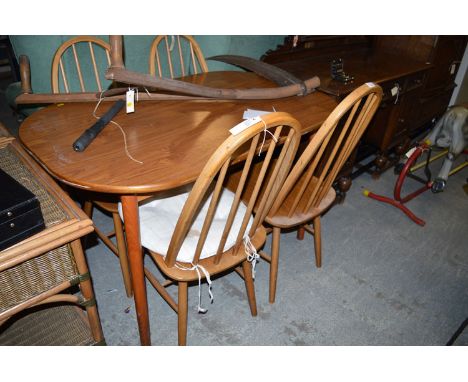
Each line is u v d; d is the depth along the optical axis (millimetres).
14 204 825
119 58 1188
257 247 1230
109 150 1077
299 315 1543
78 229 927
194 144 1138
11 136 1229
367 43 2500
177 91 1323
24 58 1341
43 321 1296
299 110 1441
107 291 1581
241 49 2154
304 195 1481
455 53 2551
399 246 1949
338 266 1796
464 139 2180
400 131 2408
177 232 995
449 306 1636
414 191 2414
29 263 896
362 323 1526
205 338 1425
